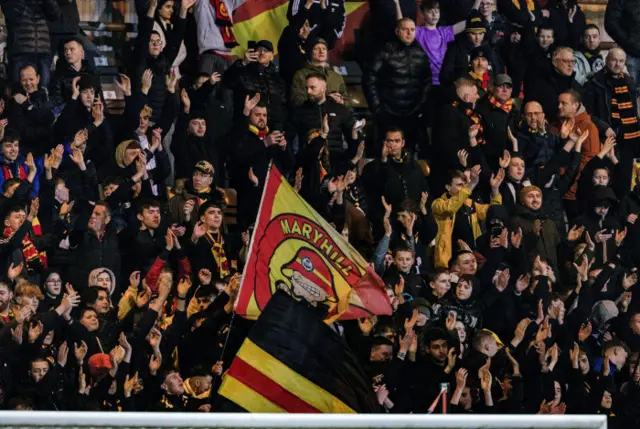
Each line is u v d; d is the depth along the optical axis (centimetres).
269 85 4584
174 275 4275
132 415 2570
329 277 3972
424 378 4247
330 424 2591
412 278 4394
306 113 4591
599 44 5059
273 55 4750
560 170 4806
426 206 4569
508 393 4362
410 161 4591
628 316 4644
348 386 3606
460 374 4262
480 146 4681
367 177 4562
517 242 4597
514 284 4547
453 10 4869
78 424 2536
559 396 4469
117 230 4353
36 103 4412
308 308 3612
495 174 4706
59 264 4250
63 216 4297
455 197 4547
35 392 4000
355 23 4875
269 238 3934
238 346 4206
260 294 3897
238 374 3569
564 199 4841
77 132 4366
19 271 4156
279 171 4278
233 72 4578
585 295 4628
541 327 4494
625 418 4506
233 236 4456
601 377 4528
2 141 4322
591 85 4975
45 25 4488
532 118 4769
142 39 4556
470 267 4447
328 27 4703
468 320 4400
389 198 4512
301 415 2578
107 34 4725
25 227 4219
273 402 3569
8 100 4416
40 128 4394
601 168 4831
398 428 2598
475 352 4338
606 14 5109
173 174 4594
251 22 4819
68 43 4466
